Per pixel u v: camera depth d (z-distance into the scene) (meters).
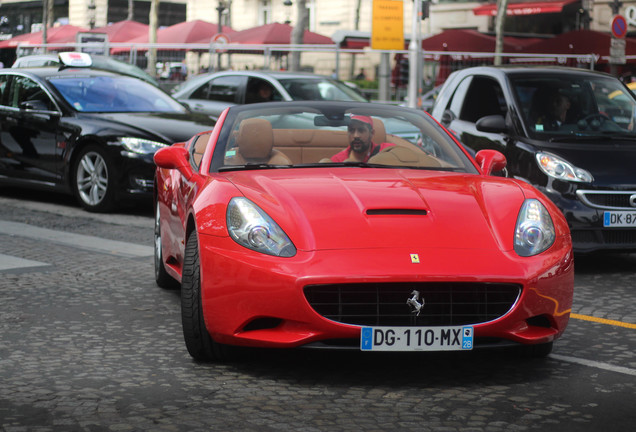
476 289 5.76
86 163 14.77
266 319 5.93
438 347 5.72
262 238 5.92
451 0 54.88
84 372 6.11
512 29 52.09
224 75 21.19
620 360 6.53
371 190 6.47
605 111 11.59
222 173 7.09
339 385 5.85
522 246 6.02
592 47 34.31
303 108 7.81
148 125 14.53
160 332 7.28
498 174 11.05
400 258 5.73
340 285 5.69
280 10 64.00
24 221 13.66
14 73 16.14
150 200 14.64
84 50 33.19
